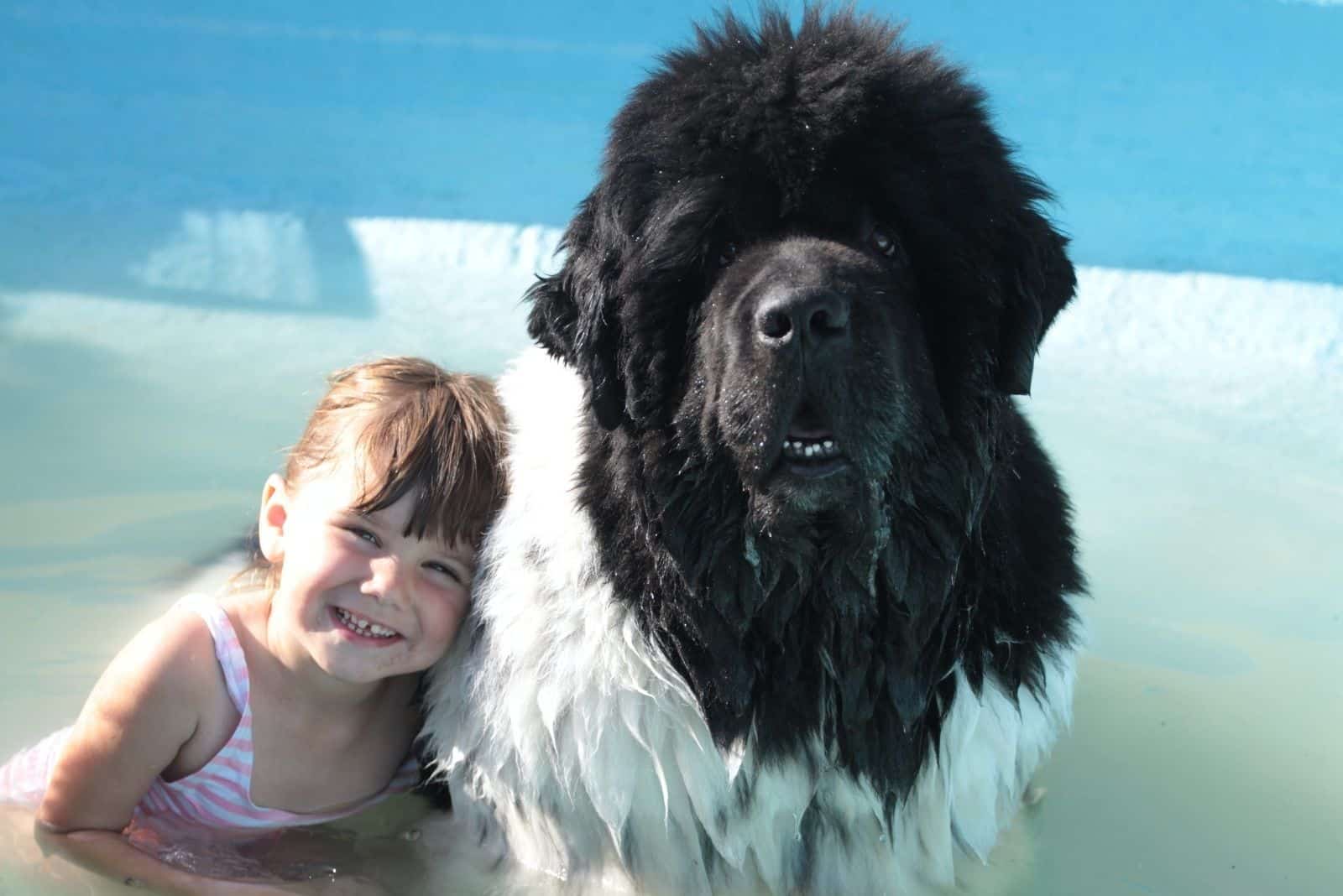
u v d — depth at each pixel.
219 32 7.97
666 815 3.06
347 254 6.81
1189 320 6.30
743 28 3.18
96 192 7.11
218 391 5.56
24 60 7.80
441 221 6.90
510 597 3.19
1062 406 5.78
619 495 3.08
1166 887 3.12
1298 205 6.80
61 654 3.87
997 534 3.13
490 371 5.62
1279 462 5.35
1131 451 5.40
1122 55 7.52
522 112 7.56
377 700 3.50
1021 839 3.31
